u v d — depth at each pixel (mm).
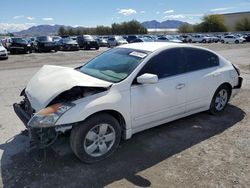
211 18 89812
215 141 4477
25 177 3471
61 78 3967
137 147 4270
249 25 86250
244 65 14320
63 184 3336
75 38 31453
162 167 3711
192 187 3281
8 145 4312
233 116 5602
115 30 102062
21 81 9469
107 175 3525
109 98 3750
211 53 5371
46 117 3385
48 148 4141
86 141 3689
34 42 26281
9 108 6188
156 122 4449
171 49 4633
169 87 4449
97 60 4902
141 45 4832
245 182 3373
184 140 4516
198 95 4988
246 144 4375
